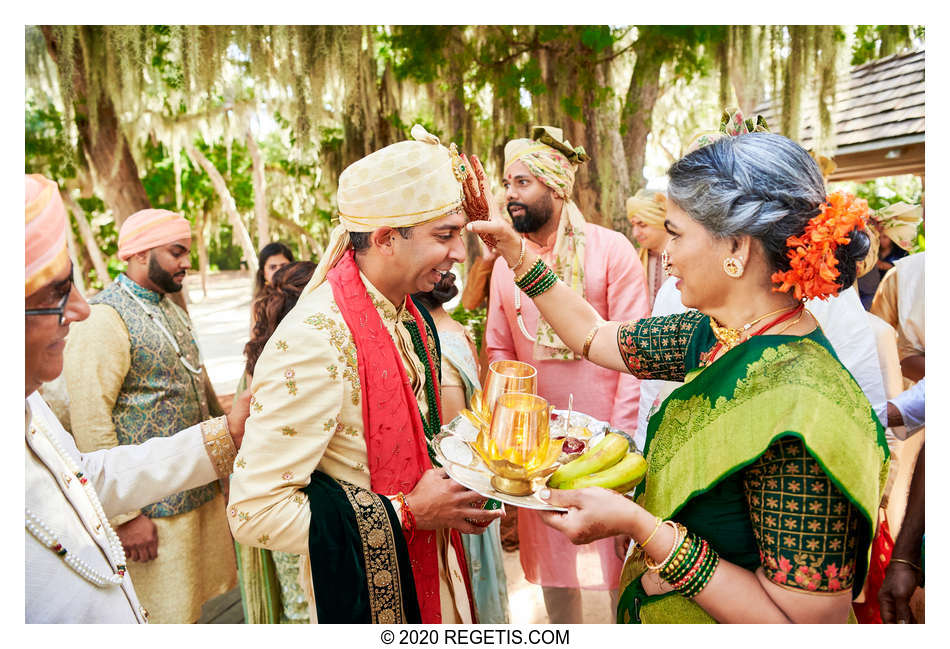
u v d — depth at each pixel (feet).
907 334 9.48
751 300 3.69
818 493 3.25
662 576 3.57
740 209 3.41
